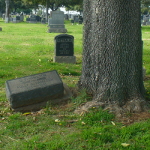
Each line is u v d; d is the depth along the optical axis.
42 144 4.16
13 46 15.92
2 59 11.68
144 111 5.32
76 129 4.71
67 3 51.03
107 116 5.05
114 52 5.38
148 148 4.02
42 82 5.78
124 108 5.31
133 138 4.35
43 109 5.52
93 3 5.71
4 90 7.20
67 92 6.09
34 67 10.23
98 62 5.61
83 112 5.23
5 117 5.27
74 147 4.11
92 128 4.69
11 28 30.36
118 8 5.27
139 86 5.75
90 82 5.93
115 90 5.41
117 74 5.40
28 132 4.62
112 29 5.35
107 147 4.10
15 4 67.56
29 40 19.25
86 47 5.98
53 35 23.28
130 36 5.38
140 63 5.66
